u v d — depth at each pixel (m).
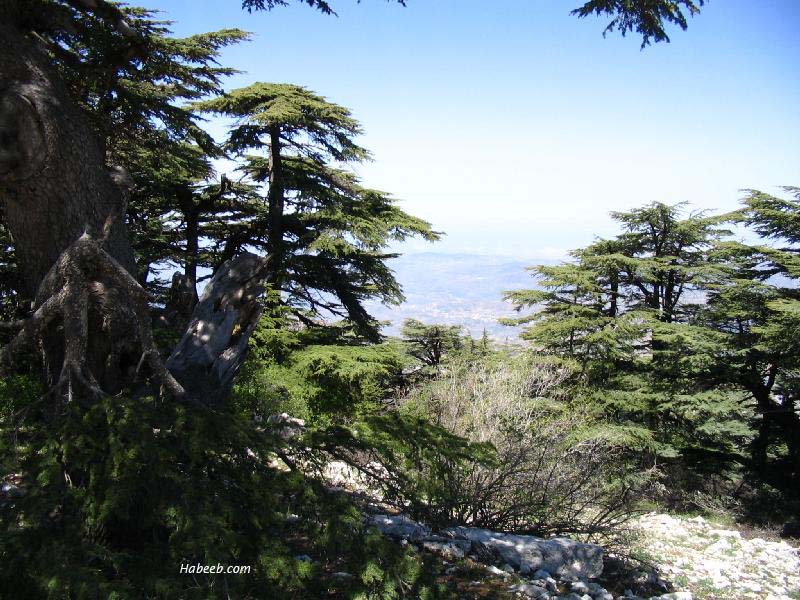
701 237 23.53
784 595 8.73
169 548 3.40
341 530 3.72
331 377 16.23
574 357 21.03
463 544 6.16
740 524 17.34
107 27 6.36
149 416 3.71
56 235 5.02
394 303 20.45
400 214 19.06
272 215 17.45
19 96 4.75
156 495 3.48
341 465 7.49
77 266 4.43
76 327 4.32
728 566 10.28
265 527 3.63
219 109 16.80
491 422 8.16
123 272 4.59
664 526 13.63
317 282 18.86
